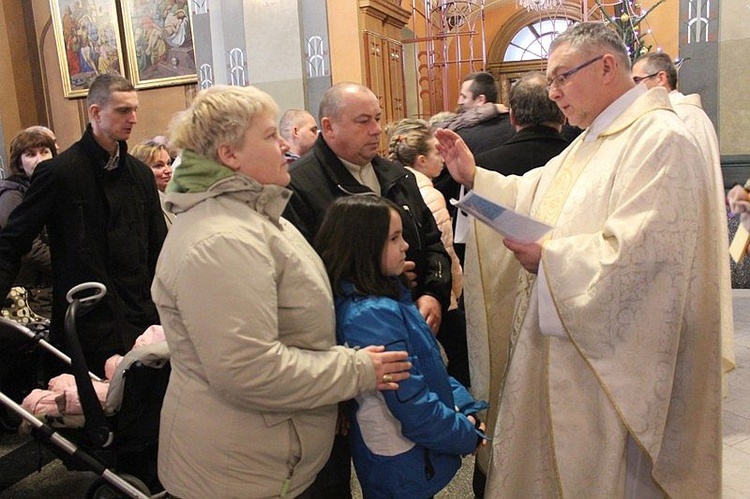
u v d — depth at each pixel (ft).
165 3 23.36
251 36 20.71
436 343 5.76
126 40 24.09
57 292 8.43
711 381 5.87
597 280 5.32
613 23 16.17
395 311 5.36
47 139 11.19
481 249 7.20
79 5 24.58
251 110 4.72
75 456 6.66
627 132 5.74
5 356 7.87
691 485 5.97
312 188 7.04
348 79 20.04
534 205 6.64
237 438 4.72
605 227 5.44
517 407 6.15
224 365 4.39
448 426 5.39
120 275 8.63
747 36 16.15
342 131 7.07
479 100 11.94
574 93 5.98
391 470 5.57
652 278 5.31
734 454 8.84
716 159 9.07
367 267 5.47
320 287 4.98
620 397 5.45
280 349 4.54
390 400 5.26
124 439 6.84
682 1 16.74
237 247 4.48
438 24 29.01
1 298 7.91
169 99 24.09
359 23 19.86
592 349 5.49
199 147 4.74
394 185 7.66
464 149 7.30
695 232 5.39
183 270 4.48
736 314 14.44
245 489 4.78
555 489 6.09
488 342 7.23
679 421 5.98
